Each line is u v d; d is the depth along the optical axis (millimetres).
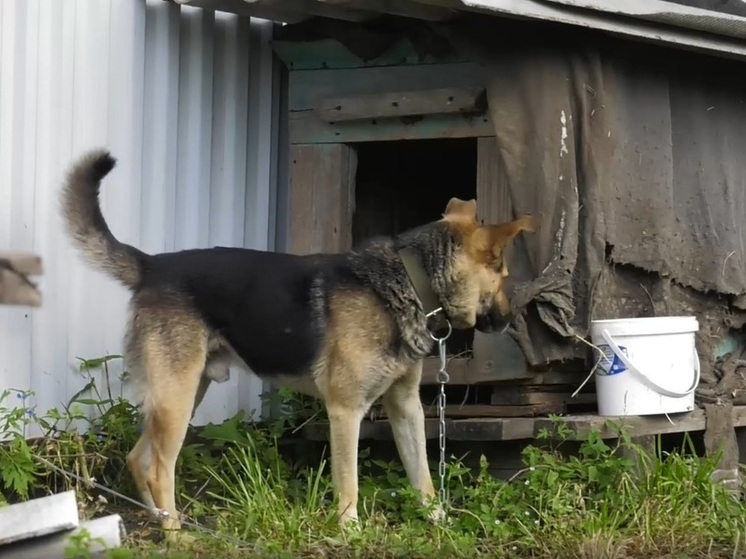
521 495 5531
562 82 5777
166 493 5434
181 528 5336
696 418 5809
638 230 5891
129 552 4824
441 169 6754
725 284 6078
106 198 5836
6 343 5594
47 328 5703
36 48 5660
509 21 5770
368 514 5508
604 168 5809
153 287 5496
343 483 5438
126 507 5602
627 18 5750
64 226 5488
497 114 5773
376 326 5445
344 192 6137
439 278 5504
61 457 5586
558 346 5738
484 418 5750
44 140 5691
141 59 5938
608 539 5273
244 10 6074
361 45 6023
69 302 5754
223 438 5738
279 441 5973
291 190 6207
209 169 6176
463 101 5859
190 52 6105
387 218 6582
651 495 5496
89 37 5793
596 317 5785
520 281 5777
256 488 5496
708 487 5559
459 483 5633
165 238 6031
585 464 5559
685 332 5730
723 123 6156
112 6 5848
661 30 5836
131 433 5711
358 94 6082
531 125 5758
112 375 5852
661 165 5957
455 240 5535
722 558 5266
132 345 5504
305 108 6180
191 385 5477
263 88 6332
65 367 5750
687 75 6066
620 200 5859
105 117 5832
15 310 5605
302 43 6164
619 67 5883
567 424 5605
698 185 6074
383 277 5477
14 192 5617
